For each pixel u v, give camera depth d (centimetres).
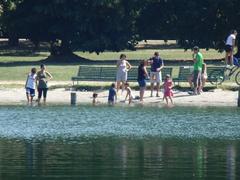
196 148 4256
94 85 7519
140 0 10850
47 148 4259
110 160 3878
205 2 10638
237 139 4606
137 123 5359
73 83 7581
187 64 9981
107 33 10900
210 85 7431
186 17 10694
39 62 10450
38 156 4000
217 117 5709
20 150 4194
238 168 3644
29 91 6956
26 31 11156
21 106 6575
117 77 7219
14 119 5609
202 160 3872
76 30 10888
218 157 3959
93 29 10856
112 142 4484
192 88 7194
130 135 4778
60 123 5362
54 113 6006
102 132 4909
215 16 10638
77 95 7244
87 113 5997
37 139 4606
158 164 3759
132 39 11081
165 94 6831
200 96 7094
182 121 5472
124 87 7231
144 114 5919
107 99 7094
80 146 4334
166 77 6825
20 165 3738
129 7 10869
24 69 9006
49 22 10969
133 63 10369
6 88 7606
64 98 7162
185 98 7025
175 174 3494
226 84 7481
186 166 3700
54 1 10638
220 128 5097
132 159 3903
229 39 7562
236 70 7788
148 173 3519
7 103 6844
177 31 10931
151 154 4056
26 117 5731
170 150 4191
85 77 7606
